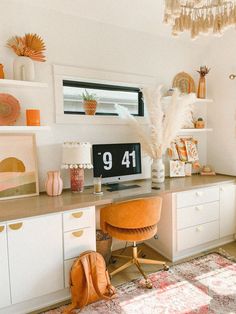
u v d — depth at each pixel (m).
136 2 2.33
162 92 3.06
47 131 2.41
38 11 2.29
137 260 2.34
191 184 2.69
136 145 2.77
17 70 2.11
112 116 2.74
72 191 2.37
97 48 2.61
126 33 2.77
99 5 2.35
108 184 2.71
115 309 1.86
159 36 3.00
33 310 1.89
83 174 2.41
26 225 1.77
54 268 1.90
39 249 1.83
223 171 3.33
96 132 2.68
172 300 1.95
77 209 1.98
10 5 2.17
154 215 2.16
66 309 1.84
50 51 2.36
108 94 2.81
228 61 3.14
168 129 2.68
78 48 2.50
